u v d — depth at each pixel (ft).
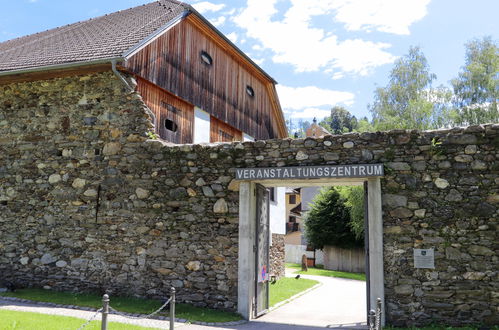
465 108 103.24
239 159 32.89
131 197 35.29
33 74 38.78
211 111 51.93
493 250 27.25
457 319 27.12
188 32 48.62
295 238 149.28
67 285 35.91
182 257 33.22
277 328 28.43
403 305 27.86
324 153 30.81
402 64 112.37
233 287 31.63
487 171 28.09
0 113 40.78
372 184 29.32
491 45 109.40
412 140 29.37
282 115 70.28
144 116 36.19
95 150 37.04
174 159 34.60
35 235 37.63
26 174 38.88
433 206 28.43
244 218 31.89
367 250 28.99
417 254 28.14
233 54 58.03
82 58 37.22
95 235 35.86
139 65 39.22
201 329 26.58
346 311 38.73
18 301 32.30
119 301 32.68
